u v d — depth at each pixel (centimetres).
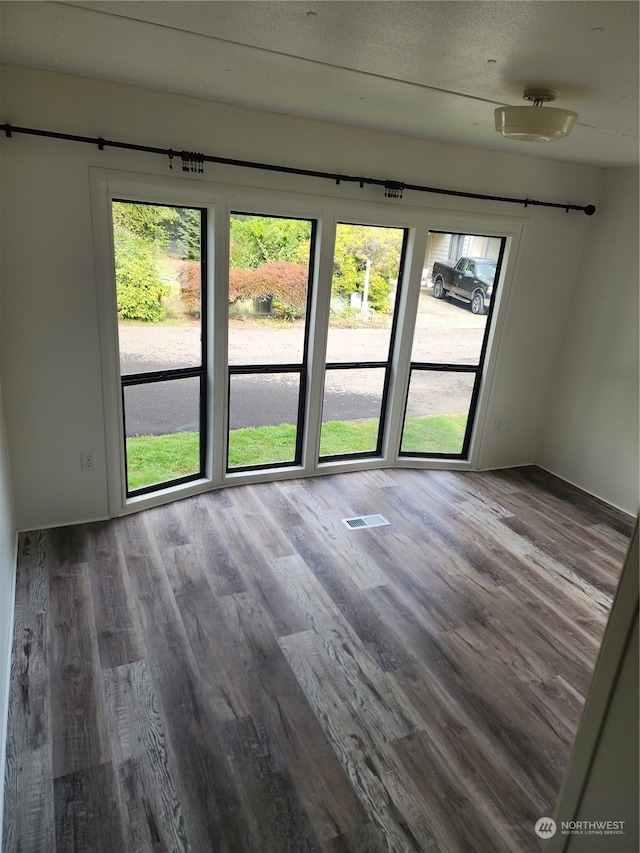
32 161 270
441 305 423
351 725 215
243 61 224
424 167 368
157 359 348
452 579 315
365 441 454
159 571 301
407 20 169
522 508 410
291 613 276
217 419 381
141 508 362
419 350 433
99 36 204
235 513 369
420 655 255
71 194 282
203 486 393
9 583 258
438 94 250
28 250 281
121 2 171
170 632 257
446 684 239
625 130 288
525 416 473
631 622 75
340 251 383
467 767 201
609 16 156
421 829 179
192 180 310
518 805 188
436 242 404
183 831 173
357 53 204
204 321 361
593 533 380
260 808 182
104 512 348
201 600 280
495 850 173
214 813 179
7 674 221
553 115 229
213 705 220
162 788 186
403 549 342
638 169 390
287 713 219
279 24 181
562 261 432
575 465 457
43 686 222
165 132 295
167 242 329
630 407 409
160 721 211
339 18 173
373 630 269
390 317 422
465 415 465
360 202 361
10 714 209
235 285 361
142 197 306
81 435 326
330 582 303
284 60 219
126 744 200
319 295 383
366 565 322
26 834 169
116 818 175
